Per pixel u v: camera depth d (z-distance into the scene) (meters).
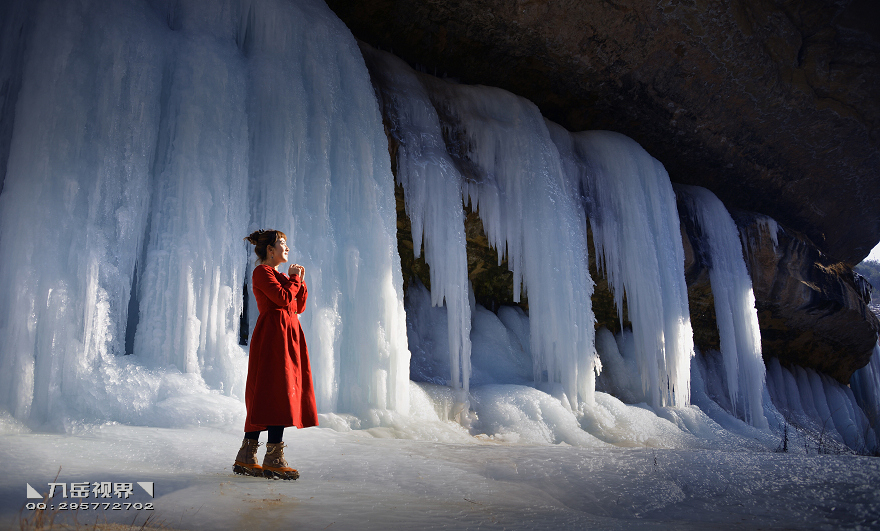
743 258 12.72
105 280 4.72
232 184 5.64
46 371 4.15
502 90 9.26
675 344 9.99
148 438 3.66
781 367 14.91
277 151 6.05
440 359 8.75
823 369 16.14
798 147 12.96
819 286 13.57
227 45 6.06
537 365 8.50
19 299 4.18
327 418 5.26
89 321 4.46
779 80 11.05
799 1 9.83
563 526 2.23
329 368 5.64
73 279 4.49
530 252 8.52
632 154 10.25
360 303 6.19
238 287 5.53
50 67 4.80
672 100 11.05
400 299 6.46
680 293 10.32
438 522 2.20
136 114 5.18
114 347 4.76
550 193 8.70
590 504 2.75
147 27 5.42
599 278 10.93
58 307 4.29
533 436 7.10
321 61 6.66
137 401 4.37
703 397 11.48
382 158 6.80
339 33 6.94
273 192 5.96
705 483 3.03
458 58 9.64
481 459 3.75
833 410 15.31
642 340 9.77
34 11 5.15
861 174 14.08
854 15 10.14
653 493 2.87
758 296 13.37
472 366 9.07
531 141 8.86
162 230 5.23
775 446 10.16
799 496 2.71
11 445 3.06
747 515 2.47
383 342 6.14
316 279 5.80
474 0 8.58
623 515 2.59
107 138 4.96
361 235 6.41
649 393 10.33
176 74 5.61
